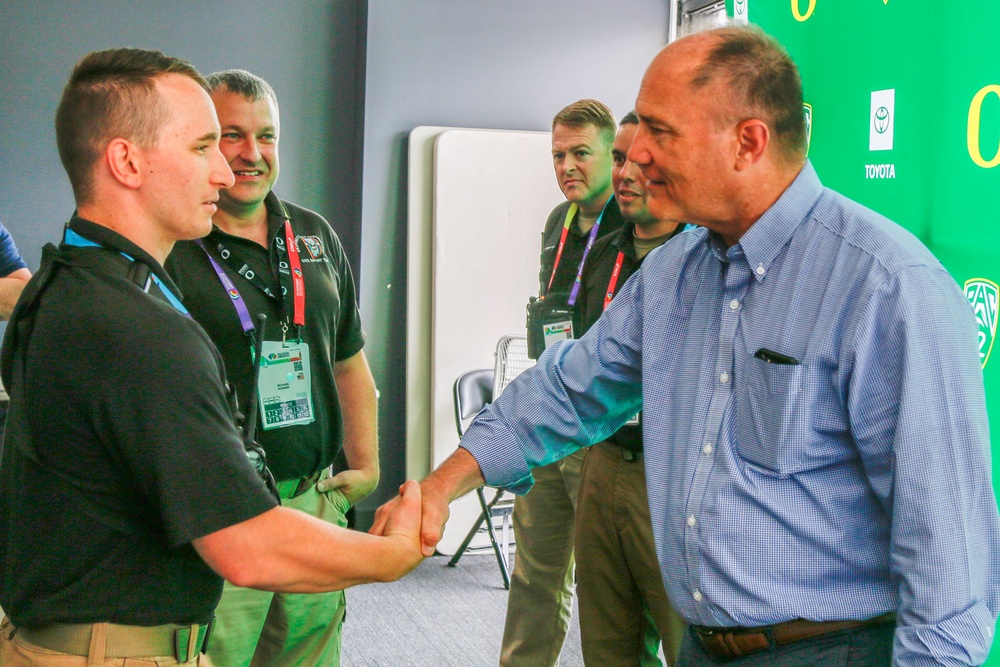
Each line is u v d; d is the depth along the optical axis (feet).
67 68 14.78
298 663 7.78
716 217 5.09
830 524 4.83
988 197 5.86
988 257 5.88
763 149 4.89
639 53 16.89
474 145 15.58
